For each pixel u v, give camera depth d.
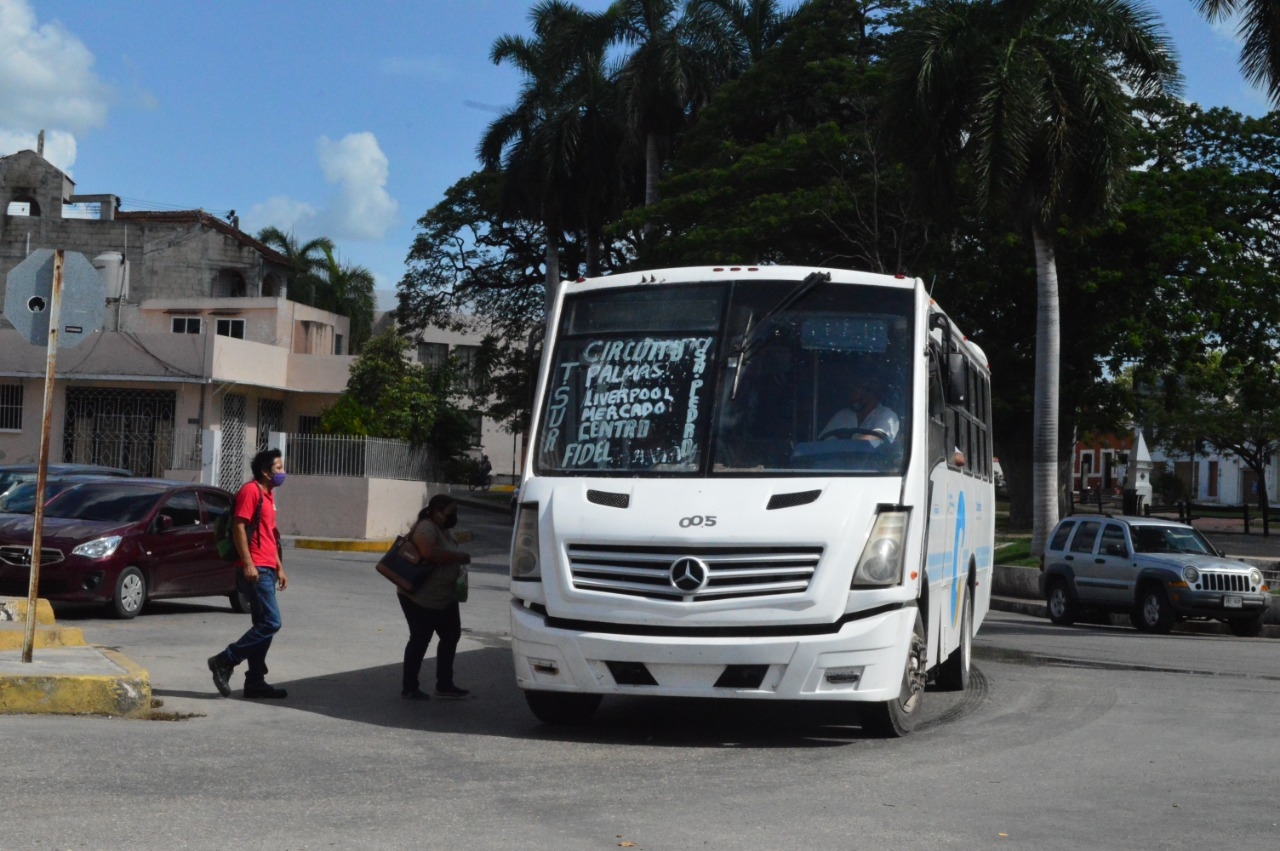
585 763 8.41
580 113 47.19
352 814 6.66
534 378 10.32
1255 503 86.06
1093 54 27.80
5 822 6.23
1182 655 17.50
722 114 41.28
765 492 9.01
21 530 17.17
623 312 10.11
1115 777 8.22
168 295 57.59
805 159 36.75
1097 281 35.34
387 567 11.30
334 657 14.26
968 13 28.50
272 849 5.89
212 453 36.34
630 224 39.06
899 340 9.75
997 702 11.95
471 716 10.48
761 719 10.48
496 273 60.28
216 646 14.82
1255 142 39.41
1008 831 6.63
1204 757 9.08
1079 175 27.86
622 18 45.81
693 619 8.73
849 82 38.50
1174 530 24.25
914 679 9.73
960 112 28.53
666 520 8.90
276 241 63.22
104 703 9.74
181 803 6.79
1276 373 40.62
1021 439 41.53
